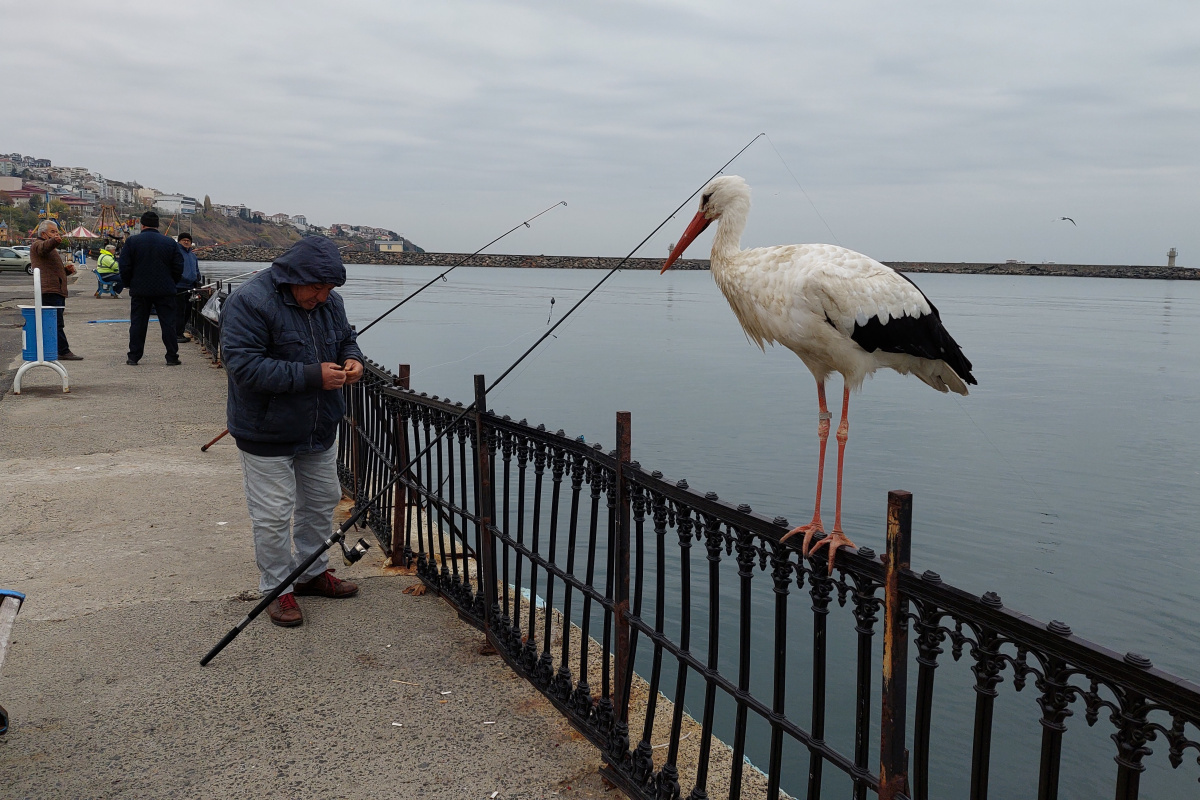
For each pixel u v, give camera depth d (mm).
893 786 2143
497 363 25016
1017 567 8836
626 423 3111
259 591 4820
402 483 5250
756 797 3238
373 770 3203
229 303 4109
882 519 10375
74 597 4734
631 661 3135
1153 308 66188
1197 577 8570
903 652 2115
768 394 20500
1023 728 5449
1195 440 16062
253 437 4199
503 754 3326
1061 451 14891
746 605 2605
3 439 8281
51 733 3404
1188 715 1476
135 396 10680
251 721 3523
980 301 73625
